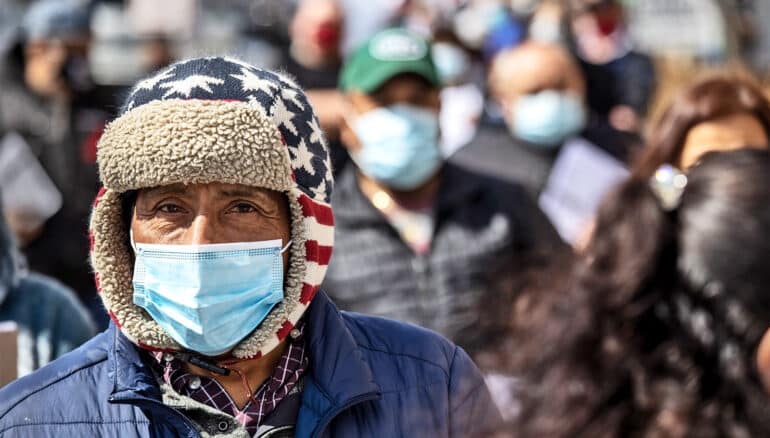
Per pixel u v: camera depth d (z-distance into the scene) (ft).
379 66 45.62
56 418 21.40
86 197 53.21
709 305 17.62
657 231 18.39
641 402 17.04
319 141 22.75
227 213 21.66
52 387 21.75
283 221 22.08
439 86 46.47
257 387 22.26
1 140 56.59
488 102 61.46
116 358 21.67
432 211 44.98
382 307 43.55
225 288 21.40
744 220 17.90
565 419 17.31
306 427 21.63
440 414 22.70
